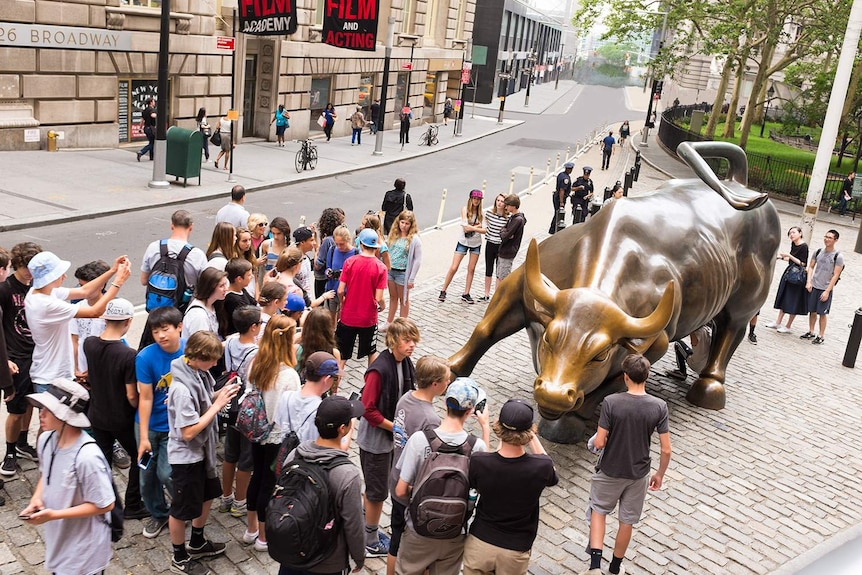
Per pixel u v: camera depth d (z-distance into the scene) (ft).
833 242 44.39
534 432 15.74
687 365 35.94
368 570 19.47
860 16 60.08
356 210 66.54
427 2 147.84
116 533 15.61
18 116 68.85
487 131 150.92
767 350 42.98
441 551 16.17
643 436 19.42
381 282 29.27
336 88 116.06
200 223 55.06
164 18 60.59
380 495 19.75
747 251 31.58
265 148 95.86
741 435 30.89
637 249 26.76
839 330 48.96
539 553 21.24
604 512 20.02
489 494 15.40
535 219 71.56
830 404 35.53
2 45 65.41
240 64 93.56
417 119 146.51
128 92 79.46
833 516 25.25
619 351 24.47
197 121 80.79
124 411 19.04
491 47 216.33
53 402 13.92
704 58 203.92
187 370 17.65
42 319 19.80
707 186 32.53
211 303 21.49
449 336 37.40
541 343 24.03
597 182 101.04
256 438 18.40
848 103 123.44
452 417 15.97
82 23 71.51
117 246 46.57
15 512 19.70
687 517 24.14
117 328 18.89
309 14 104.17
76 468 14.19
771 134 171.01
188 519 18.04
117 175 66.18
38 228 48.62
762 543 23.11
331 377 17.63
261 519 19.21
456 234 62.03
